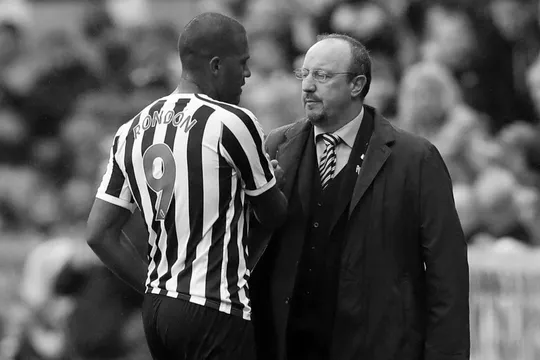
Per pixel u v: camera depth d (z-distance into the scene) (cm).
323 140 1775
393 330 1722
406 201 1734
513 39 3531
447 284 1716
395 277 1730
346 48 1734
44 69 4438
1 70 4466
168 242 1630
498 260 2594
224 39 1680
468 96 3459
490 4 3572
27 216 4072
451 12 3553
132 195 1697
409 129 3144
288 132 1816
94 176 3712
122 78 4253
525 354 2553
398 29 3534
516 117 3481
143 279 1706
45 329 3045
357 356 1728
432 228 1725
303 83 1748
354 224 1738
